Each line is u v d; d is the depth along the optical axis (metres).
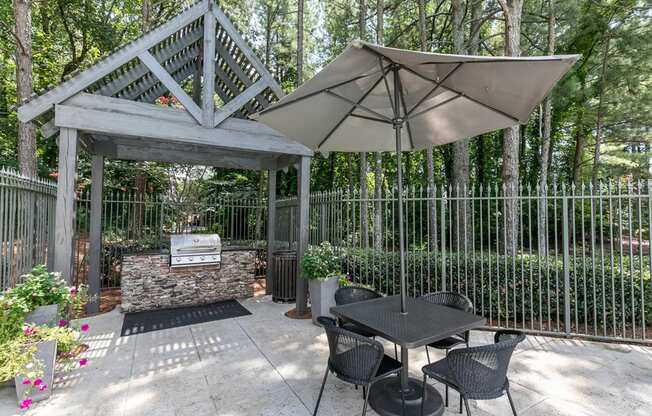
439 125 3.64
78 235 6.29
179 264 5.59
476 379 2.13
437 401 2.67
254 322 4.83
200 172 9.58
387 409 2.56
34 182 4.29
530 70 2.32
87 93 3.95
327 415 2.55
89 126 3.91
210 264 5.85
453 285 4.99
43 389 2.78
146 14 9.11
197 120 4.50
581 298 4.49
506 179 5.89
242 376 3.19
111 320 4.89
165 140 4.47
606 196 3.99
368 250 5.49
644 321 4.05
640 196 3.85
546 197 4.33
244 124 4.86
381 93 3.24
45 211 4.76
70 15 10.57
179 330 4.48
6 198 3.56
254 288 7.00
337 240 5.82
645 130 9.59
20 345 2.67
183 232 7.51
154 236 6.91
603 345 3.94
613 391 2.89
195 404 2.71
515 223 5.28
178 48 4.70
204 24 4.59
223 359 3.57
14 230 3.77
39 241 4.53
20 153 7.12
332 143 3.96
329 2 10.03
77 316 4.94
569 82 8.22
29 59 7.07
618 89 9.11
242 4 10.77
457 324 2.53
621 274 4.00
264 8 11.30
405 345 2.17
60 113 3.78
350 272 5.61
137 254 5.41
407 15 11.09
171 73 5.14
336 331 2.37
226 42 5.09
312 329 4.53
